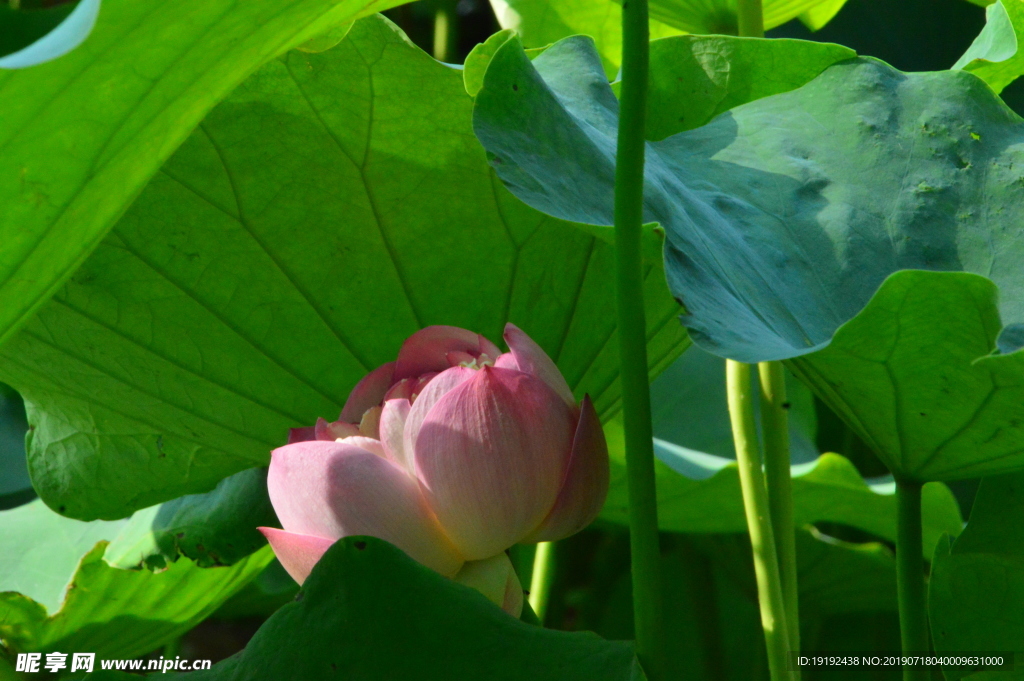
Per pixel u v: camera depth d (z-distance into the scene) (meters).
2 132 1.38
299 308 1.59
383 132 1.54
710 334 1.41
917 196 1.55
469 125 1.54
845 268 1.52
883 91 1.60
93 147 1.41
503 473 1.43
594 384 1.62
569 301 1.60
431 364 1.50
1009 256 1.53
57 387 1.64
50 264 1.45
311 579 1.43
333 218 1.56
